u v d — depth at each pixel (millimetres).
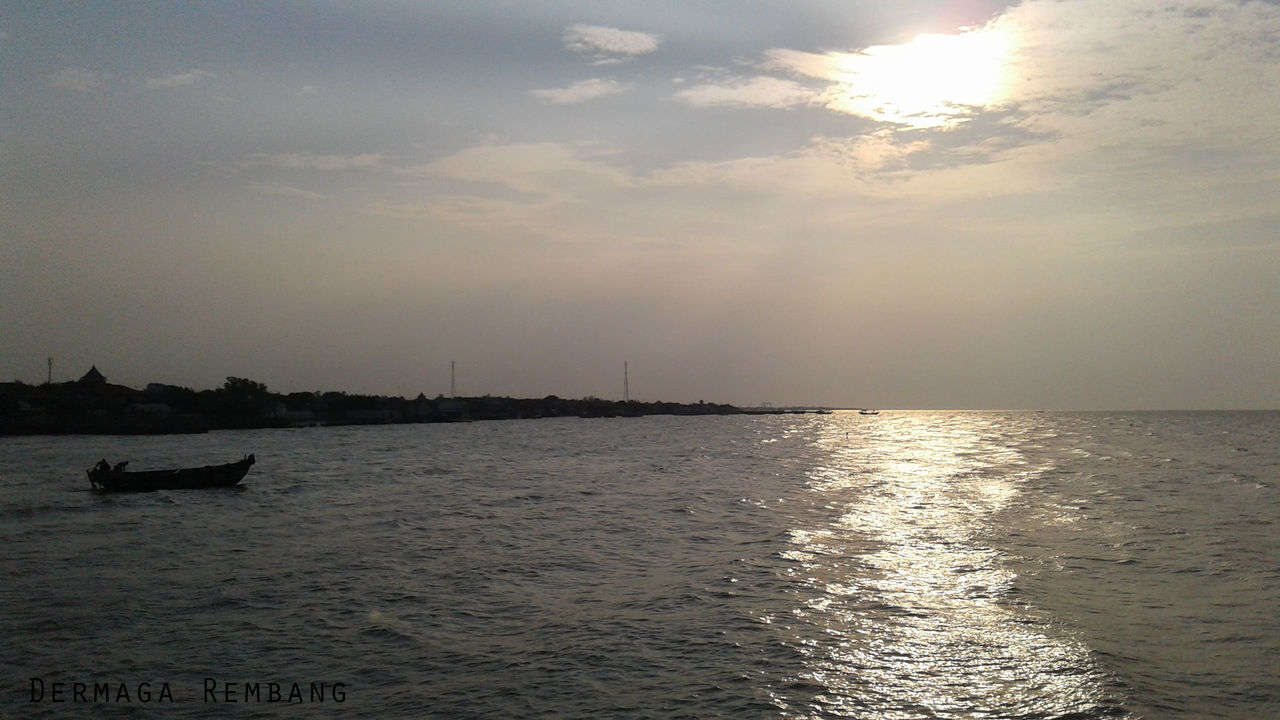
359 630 26531
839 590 30891
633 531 45469
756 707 20141
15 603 30109
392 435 190125
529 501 60812
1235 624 26141
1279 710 19672
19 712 20188
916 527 45000
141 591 31875
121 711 20219
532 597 30578
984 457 103438
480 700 20656
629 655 23859
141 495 66312
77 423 176625
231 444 147250
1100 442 140250
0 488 71562
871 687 21359
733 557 37219
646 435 195625
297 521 51031
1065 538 41031
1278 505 52688
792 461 100562
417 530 46750
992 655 23578
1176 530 43094
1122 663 22750
